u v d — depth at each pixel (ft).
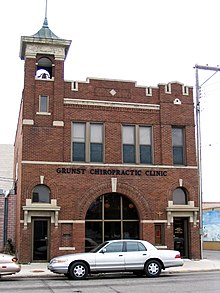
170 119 86.79
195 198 85.35
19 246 76.02
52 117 80.74
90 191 80.23
